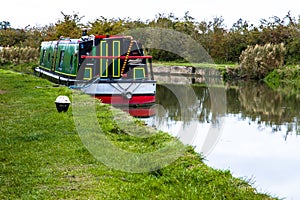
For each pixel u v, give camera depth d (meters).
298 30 34.50
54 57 20.22
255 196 5.55
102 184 5.52
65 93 13.87
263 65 30.27
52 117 9.48
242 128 12.38
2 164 6.14
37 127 8.42
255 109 16.75
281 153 9.57
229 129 12.04
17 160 6.33
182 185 5.71
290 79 28.88
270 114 15.52
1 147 6.98
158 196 5.27
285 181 7.54
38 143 7.26
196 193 5.40
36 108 10.77
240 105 17.88
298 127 12.79
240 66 30.70
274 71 29.89
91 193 5.21
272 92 23.14
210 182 5.91
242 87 25.39
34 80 18.30
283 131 12.09
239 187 5.87
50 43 22.22
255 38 35.91
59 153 6.74
